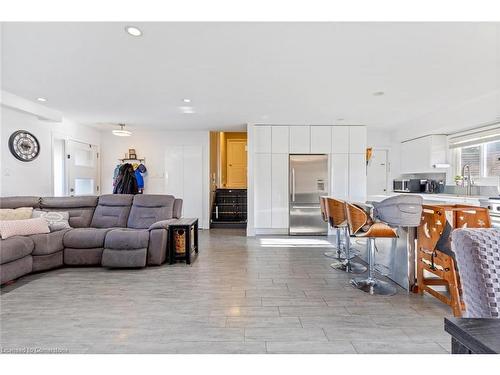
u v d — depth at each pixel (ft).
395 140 20.56
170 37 7.48
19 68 9.59
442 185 17.63
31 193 14.61
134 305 8.15
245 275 10.82
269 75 10.12
